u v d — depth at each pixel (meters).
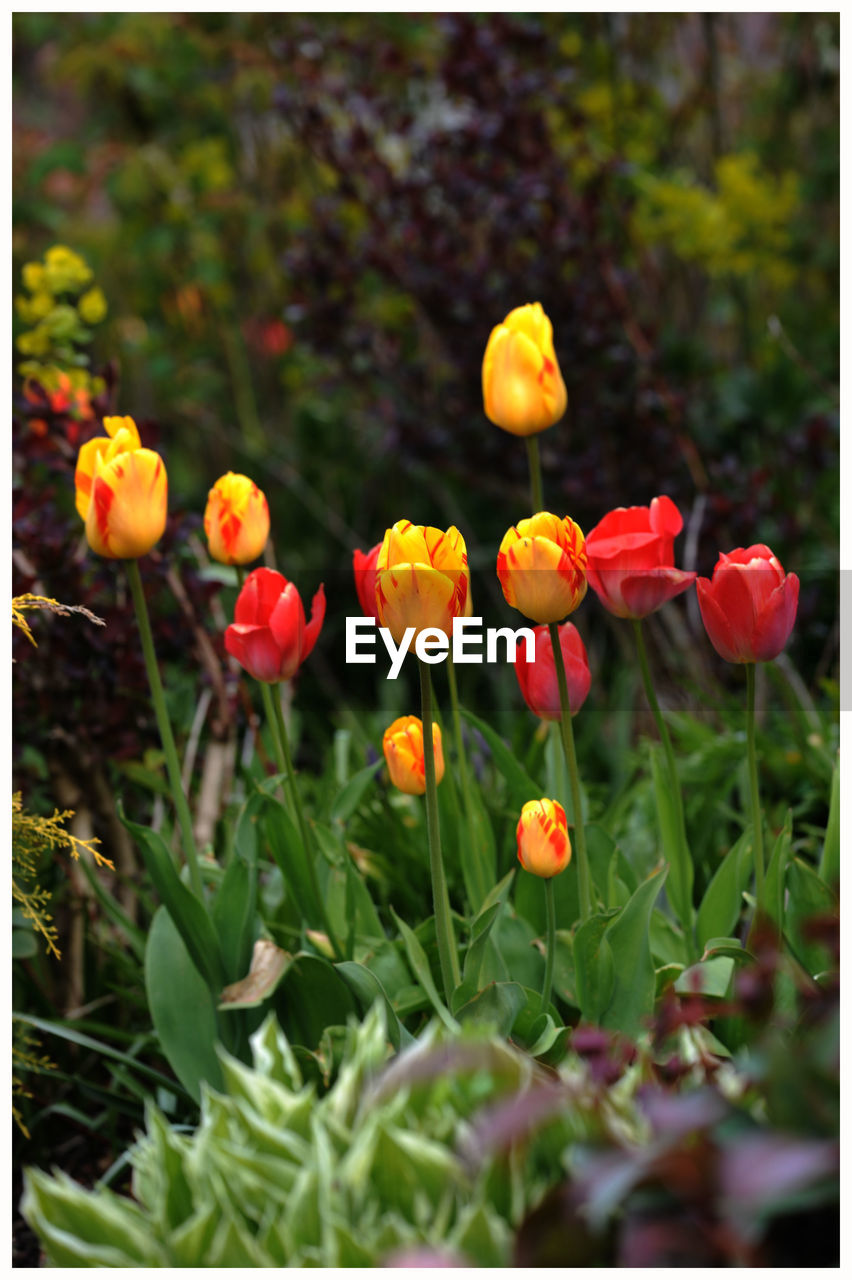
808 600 2.21
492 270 2.55
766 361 2.90
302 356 3.01
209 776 1.86
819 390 2.81
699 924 1.64
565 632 1.58
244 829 1.65
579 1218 1.36
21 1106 1.70
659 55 3.22
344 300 2.59
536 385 1.63
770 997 1.40
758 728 2.01
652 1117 1.34
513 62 2.56
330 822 1.74
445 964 1.53
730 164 2.79
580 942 1.56
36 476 1.98
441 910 1.53
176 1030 1.61
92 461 1.58
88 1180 1.72
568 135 2.77
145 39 3.23
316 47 2.71
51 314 1.95
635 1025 1.56
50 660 1.81
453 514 2.86
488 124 2.44
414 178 2.59
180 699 1.95
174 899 1.60
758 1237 1.35
